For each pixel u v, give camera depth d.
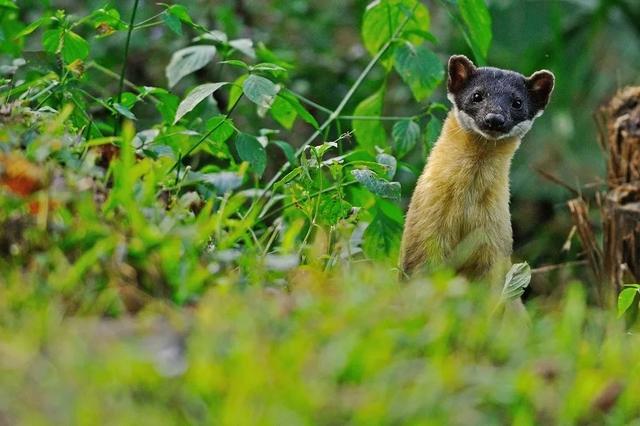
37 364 6.18
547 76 12.49
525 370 6.84
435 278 8.33
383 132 13.32
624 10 20.27
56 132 9.00
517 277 10.16
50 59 13.57
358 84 12.73
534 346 7.46
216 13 17.27
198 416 6.00
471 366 6.93
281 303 7.41
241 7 18.25
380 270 9.06
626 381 6.95
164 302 7.61
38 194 7.80
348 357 6.47
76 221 7.92
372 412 5.97
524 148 21.19
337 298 7.57
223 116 11.23
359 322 6.98
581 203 13.07
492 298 9.58
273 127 16.86
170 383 6.13
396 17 13.47
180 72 12.05
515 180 20.78
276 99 12.12
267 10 18.94
